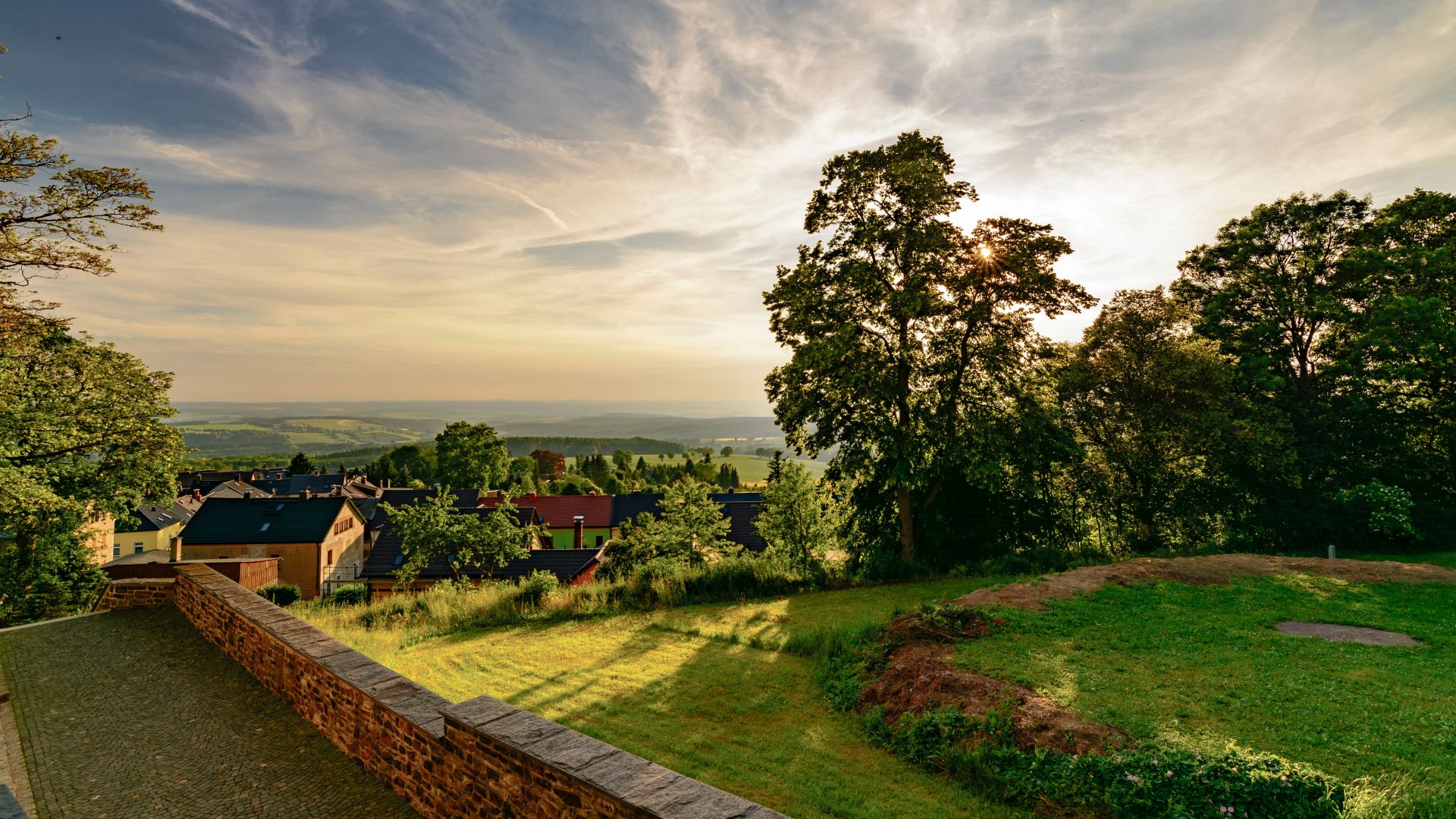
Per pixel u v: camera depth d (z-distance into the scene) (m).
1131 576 17.55
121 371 25.98
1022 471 23.95
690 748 9.73
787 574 21.83
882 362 22.45
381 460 118.44
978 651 12.02
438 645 16.05
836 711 11.14
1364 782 7.19
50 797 6.69
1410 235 27.48
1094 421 26.23
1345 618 13.85
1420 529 24.75
